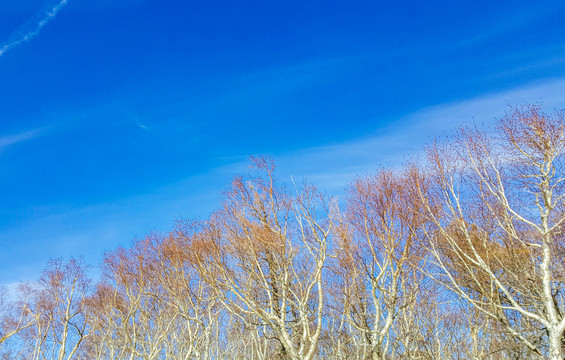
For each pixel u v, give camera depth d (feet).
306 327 62.75
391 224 73.20
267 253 69.62
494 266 70.28
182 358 98.22
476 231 71.00
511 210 63.77
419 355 74.64
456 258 74.95
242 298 65.51
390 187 75.51
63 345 106.11
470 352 76.23
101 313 108.99
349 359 82.23
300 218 71.87
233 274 68.59
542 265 60.34
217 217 74.02
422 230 72.23
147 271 93.97
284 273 67.41
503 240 69.41
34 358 114.32
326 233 67.05
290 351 60.80
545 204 62.34
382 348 70.03
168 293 92.27
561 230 65.92
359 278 73.67
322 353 86.79
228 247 70.85
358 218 76.07
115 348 107.65
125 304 102.32
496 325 73.46
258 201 72.59
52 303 114.42
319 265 65.51
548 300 58.03
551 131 62.85
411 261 73.51
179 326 103.71
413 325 77.36
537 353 58.23
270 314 64.59
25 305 117.80
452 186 71.31
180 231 76.07
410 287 75.05
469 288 74.59
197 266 73.36
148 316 100.01
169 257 87.92
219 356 99.55
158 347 96.43
